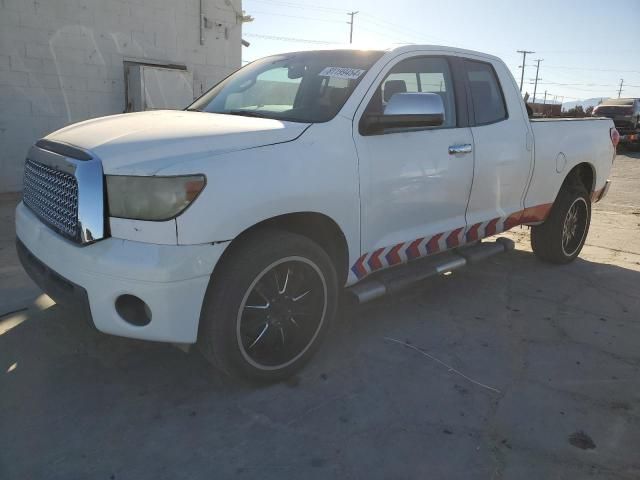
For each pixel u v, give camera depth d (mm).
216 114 3514
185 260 2482
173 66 10141
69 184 2680
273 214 2760
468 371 3293
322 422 2729
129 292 2498
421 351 3523
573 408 2936
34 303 4004
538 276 5172
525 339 3768
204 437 2580
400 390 3049
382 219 3422
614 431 2746
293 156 2861
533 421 2803
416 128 3617
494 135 4234
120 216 2525
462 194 3996
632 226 7617
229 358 2789
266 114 3426
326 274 3111
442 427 2721
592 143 5473
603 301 4547
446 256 4281
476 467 2441
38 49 8375
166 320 2527
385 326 3893
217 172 2564
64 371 3109
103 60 9125
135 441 2533
